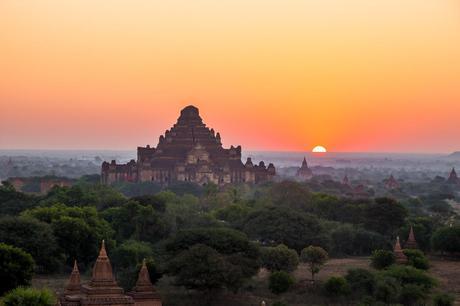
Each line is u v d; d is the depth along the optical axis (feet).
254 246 626.23
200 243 605.31
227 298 589.32
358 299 596.70
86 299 457.27
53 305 430.61
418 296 573.33
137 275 572.51
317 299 599.16
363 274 613.52
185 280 560.61
